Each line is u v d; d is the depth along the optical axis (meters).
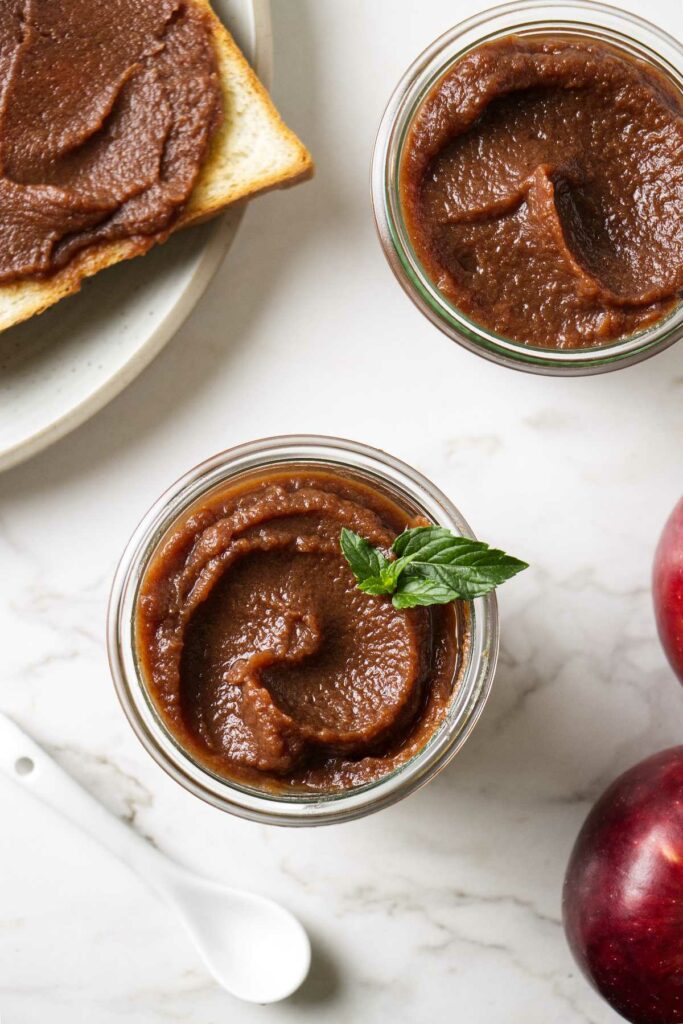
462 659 0.50
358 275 0.54
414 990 0.55
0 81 0.51
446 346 0.54
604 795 0.53
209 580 0.50
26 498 0.54
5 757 0.54
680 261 0.51
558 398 0.55
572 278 0.51
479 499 0.55
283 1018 0.55
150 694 0.50
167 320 0.52
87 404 0.52
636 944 0.51
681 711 0.55
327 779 0.50
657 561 0.52
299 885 0.55
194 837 0.54
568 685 0.55
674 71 0.52
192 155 0.51
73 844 0.55
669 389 0.55
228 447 0.54
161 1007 0.55
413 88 0.51
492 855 0.55
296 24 0.54
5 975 0.55
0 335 0.53
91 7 0.51
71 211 0.51
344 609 0.50
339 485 0.51
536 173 0.51
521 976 0.55
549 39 0.52
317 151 0.54
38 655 0.54
